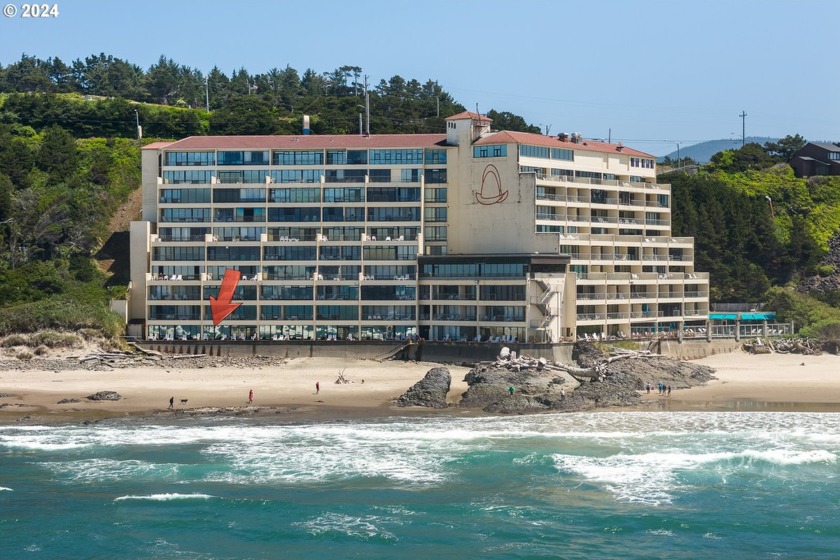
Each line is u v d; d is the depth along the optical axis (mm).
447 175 179000
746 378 153625
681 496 91562
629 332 180750
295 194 178875
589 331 175875
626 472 98500
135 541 81188
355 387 144125
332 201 178250
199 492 92562
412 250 174125
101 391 137625
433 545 80125
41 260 197125
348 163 179750
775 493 92562
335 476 97312
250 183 179625
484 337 166250
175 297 176875
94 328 169125
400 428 116688
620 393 134875
